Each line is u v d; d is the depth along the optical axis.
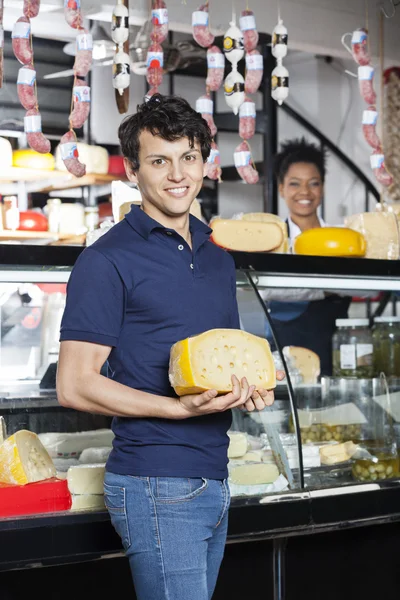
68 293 1.62
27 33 2.80
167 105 1.61
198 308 1.67
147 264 1.63
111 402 1.54
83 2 4.75
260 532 2.12
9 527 1.84
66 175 5.11
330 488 2.26
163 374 1.63
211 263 1.74
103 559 2.04
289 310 2.61
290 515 2.17
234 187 6.54
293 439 2.22
